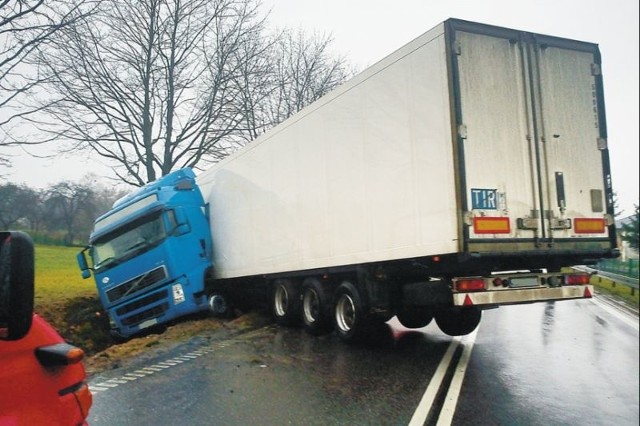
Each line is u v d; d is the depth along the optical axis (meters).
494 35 7.58
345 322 9.69
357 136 9.02
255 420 5.52
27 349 2.61
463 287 7.39
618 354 8.75
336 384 6.81
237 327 12.06
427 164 7.50
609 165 8.25
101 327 15.80
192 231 14.36
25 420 2.53
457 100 7.11
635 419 5.48
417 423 5.32
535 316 13.96
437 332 10.82
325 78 31.20
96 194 40.03
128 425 5.45
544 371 7.48
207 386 6.89
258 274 12.46
